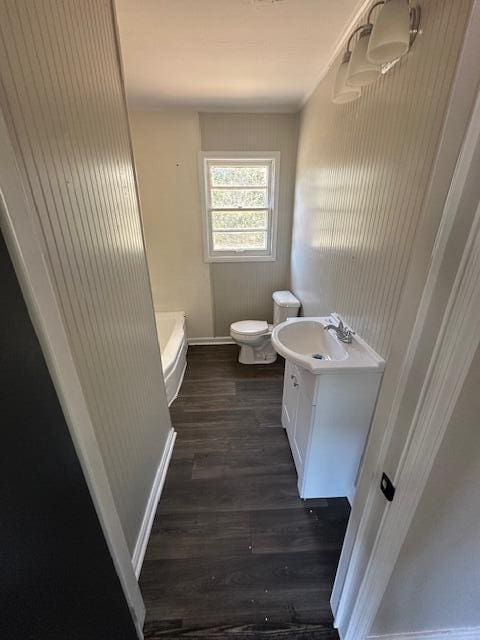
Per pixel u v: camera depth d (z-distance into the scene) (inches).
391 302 48.9
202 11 53.6
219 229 124.8
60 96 31.5
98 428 39.0
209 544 56.5
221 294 134.4
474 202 17.8
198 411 94.5
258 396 101.7
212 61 71.7
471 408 24.3
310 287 96.8
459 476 27.7
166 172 114.7
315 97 85.3
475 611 38.3
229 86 86.5
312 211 91.8
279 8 53.0
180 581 50.8
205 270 130.0
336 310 73.4
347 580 39.6
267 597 48.6
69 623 33.8
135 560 51.1
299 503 64.7
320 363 52.7
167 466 73.7
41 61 28.3
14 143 24.3
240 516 61.9
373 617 36.7
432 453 25.5
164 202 118.9
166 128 108.8
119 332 47.7
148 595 49.0
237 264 129.7
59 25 31.6
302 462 64.4
